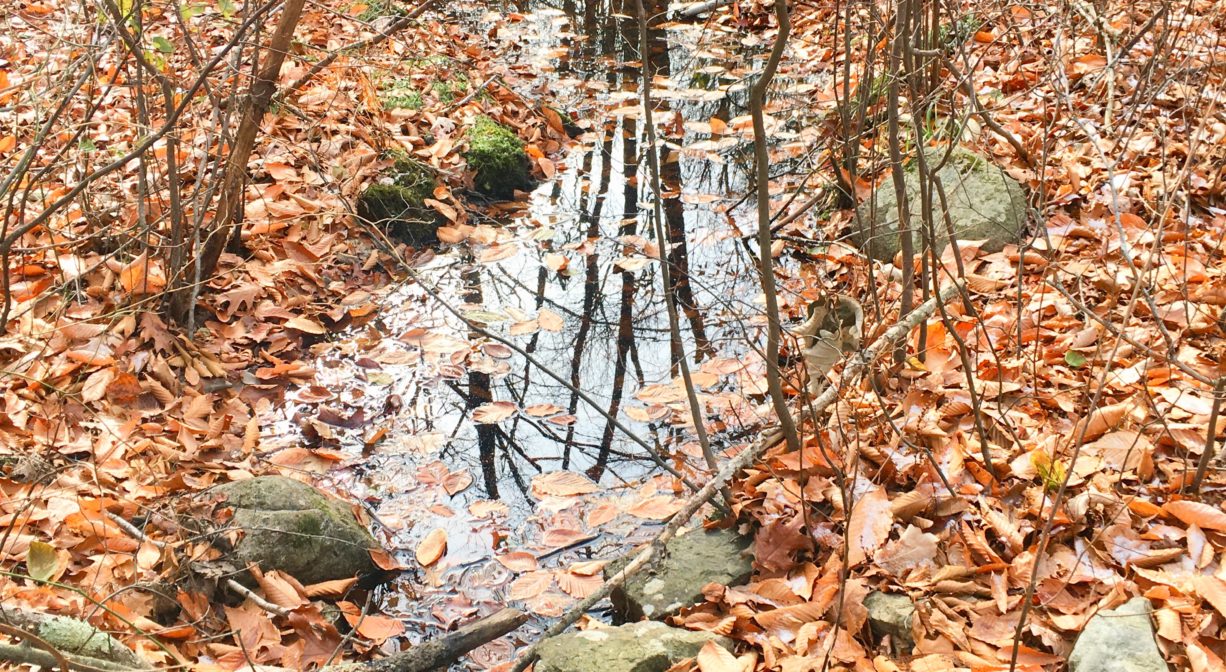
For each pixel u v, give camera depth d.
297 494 2.83
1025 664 2.27
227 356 3.64
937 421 3.04
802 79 5.81
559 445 3.36
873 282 3.27
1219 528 2.48
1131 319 3.38
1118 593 2.37
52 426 3.10
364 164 4.66
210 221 3.99
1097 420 2.89
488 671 2.53
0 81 4.71
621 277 4.25
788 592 2.55
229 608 2.57
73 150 4.16
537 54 6.26
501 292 4.16
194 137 4.36
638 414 3.48
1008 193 3.84
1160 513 2.57
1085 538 2.55
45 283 3.63
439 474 3.23
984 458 2.76
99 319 3.50
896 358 3.30
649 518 3.04
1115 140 4.27
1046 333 3.36
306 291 4.07
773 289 2.66
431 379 3.67
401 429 3.43
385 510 3.10
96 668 1.96
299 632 2.59
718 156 5.10
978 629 2.38
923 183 2.67
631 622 2.62
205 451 3.21
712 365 3.68
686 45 6.40
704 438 2.87
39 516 2.70
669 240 4.49
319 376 3.66
